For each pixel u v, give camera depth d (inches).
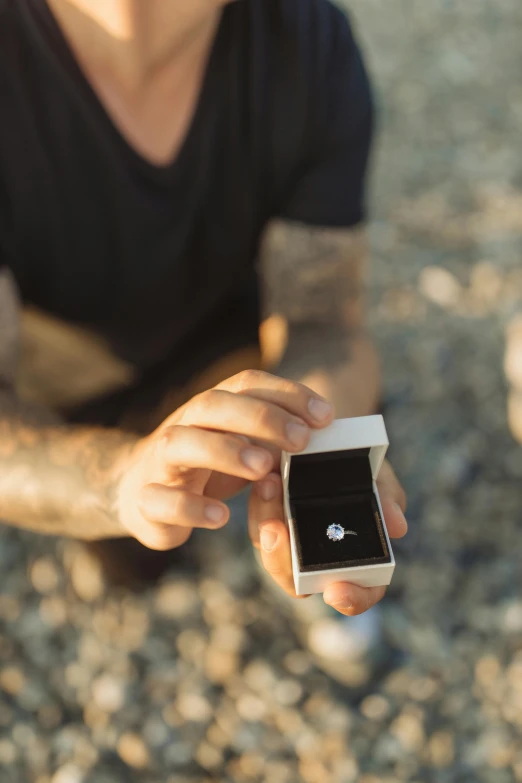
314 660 41.3
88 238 32.2
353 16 82.0
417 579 44.3
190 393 38.0
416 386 53.2
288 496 24.5
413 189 65.7
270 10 29.7
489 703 40.1
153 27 28.2
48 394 38.8
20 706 41.0
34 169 30.2
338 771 38.5
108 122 29.4
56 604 44.2
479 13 82.7
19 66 28.5
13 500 27.3
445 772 38.4
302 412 23.2
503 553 45.3
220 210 33.0
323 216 33.4
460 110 72.4
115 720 40.3
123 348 37.0
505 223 62.7
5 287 31.2
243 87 30.4
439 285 58.5
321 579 23.6
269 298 35.7
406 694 40.4
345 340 33.4
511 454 49.7
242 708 40.4
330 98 31.3
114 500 26.2
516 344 51.0
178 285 34.8
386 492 25.4
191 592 43.9
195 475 24.0
